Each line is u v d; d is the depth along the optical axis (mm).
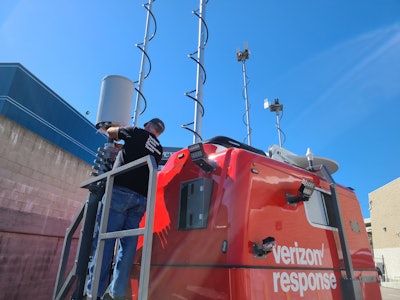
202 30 6211
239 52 9859
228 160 2412
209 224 2277
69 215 8633
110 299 2311
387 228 30219
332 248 2824
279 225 2385
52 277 7812
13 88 15727
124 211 2533
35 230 7422
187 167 2717
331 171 4297
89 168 9648
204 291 2105
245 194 2248
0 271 6520
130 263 2426
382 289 20609
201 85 5867
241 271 1980
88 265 2547
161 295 2410
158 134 3139
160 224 2695
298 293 2266
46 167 7949
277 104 10742
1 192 6676
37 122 16656
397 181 29016
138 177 2639
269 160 2590
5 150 6848
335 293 2625
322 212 2953
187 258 2332
